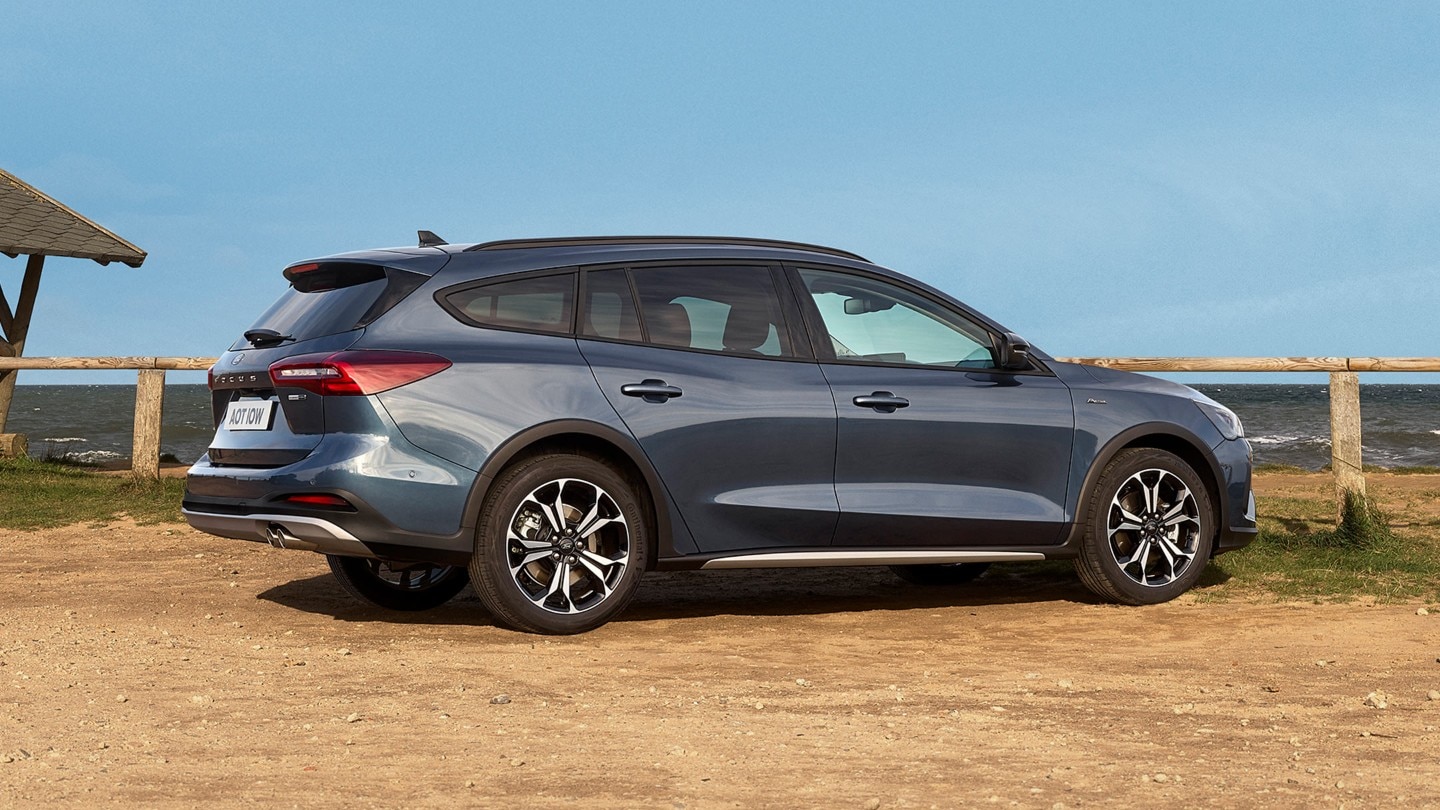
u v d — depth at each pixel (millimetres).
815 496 5730
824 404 5766
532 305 5484
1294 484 13242
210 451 5719
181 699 4125
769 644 5383
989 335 6297
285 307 5699
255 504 5293
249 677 4520
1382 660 5039
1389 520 9328
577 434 5371
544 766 3289
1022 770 3287
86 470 14180
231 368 5629
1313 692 4402
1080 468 6254
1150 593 6426
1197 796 3043
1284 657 5121
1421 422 58969
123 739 3551
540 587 5473
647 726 3777
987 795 3039
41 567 7930
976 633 5707
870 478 5855
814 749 3506
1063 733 3734
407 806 2910
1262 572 7297
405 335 5242
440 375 5188
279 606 6355
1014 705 4160
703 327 5734
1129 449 6406
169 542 9016
